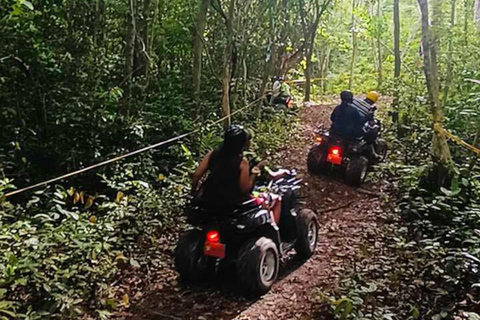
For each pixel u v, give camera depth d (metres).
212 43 11.62
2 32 7.12
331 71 28.92
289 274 5.62
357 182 8.88
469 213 6.03
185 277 5.21
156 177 7.72
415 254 5.62
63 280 4.46
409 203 7.14
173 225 6.62
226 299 5.01
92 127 7.58
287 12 13.95
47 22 8.43
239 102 12.43
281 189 5.96
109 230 5.29
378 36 22.95
